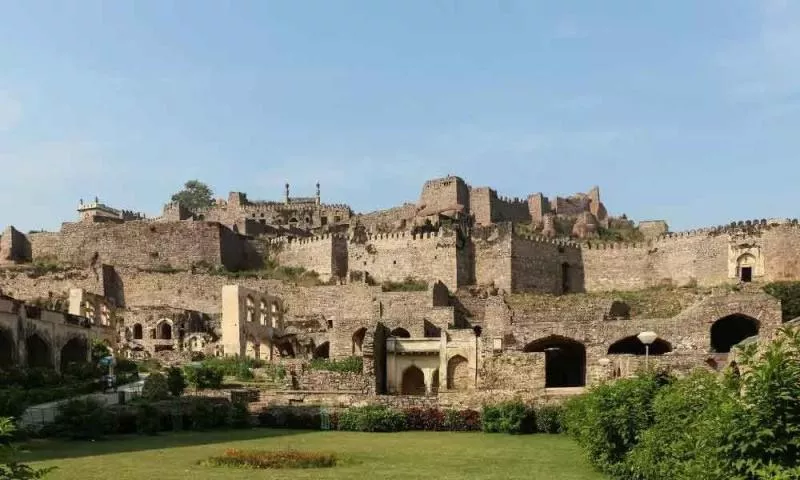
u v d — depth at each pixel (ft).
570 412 148.77
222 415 180.45
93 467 109.29
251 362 277.64
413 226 431.84
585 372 236.84
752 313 226.79
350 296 367.66
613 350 237.25
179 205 541.75
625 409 104.47
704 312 230.07
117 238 437.99
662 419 91.35
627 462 99.19
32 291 405.80
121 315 355.15
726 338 242.58
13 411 149.79
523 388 201.05
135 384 227.81
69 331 252.01
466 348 257.14
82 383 211.61
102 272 402.52
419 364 262.47
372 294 360.69
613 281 397.60
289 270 423.23
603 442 106.01
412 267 393.50
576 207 565.53
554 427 171.12
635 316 320.29
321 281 398.42
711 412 66.69
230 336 305.94
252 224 489.26
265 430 176.55
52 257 446.60
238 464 114.73
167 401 185.37
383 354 262.26
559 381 264.72
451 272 383.86
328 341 330.95
